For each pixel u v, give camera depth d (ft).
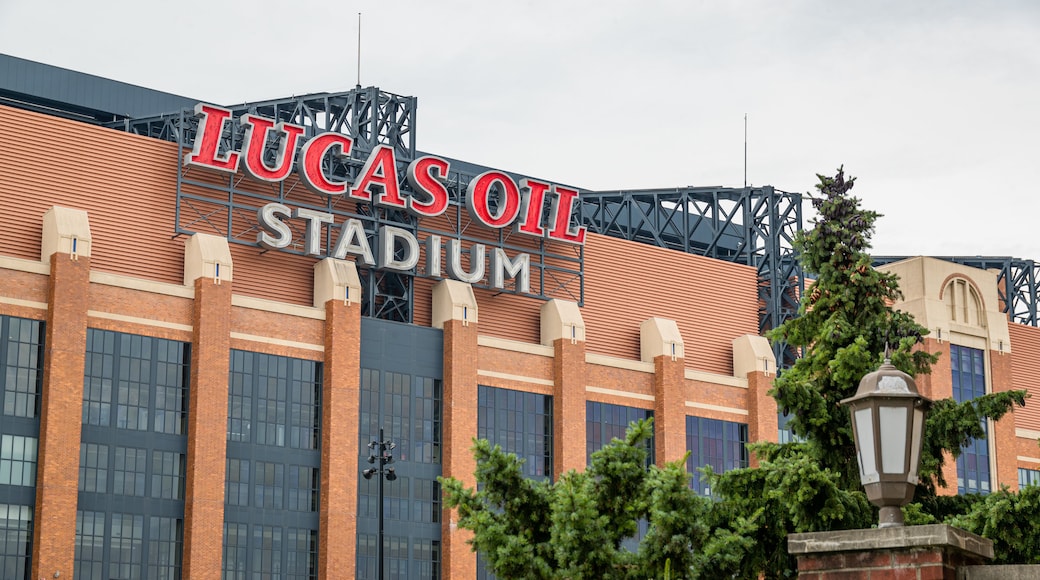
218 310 284.41
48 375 262.47
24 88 367.45
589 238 357.20
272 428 289.94
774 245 385.29
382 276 318.86
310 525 290.76
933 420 139.54
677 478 97.86
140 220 292.40
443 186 325.83
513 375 325.42
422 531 304.91
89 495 266.77
